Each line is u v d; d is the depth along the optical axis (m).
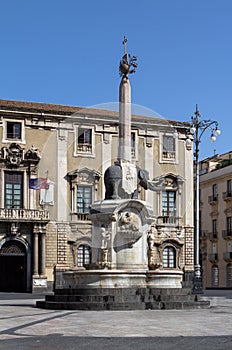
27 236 51.09
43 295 44.47
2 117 51.62
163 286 25.09
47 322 17.83
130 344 13.09
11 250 50.88
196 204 39.69
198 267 40.34
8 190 51.34
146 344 13.09
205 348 12.50
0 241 50.53
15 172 51.69
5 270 52.00
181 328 16.14
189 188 49.31
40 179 29.62
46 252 50.75
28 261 50.84
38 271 50.59
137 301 23.33
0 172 51.19
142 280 24.89
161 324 17.16
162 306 23.14
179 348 12.51
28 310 23.08
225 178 71.69
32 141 52.25
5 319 18.92
